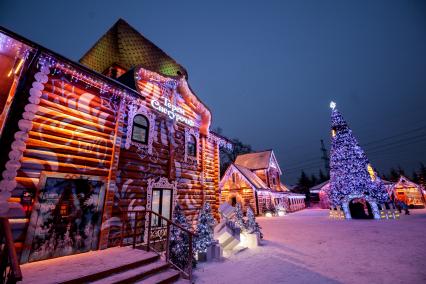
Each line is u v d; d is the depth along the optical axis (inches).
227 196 1000.9
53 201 217.9
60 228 217.9
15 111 203.9
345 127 779.4
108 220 255.0
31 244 196.2
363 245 345.1
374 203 677.9
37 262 194.5
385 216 664.4
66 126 243.1
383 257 277.3
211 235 299.3
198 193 421.7
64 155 234.8
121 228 271.3
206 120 475.8
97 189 256.2
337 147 772.6
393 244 342.6
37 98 218.7
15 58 221.8
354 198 715.4
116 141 283.9
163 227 327.0
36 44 211.8
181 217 274.4
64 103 245.9
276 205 1080.2
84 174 247.1
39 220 205.0
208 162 474.9
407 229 468.1
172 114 396.2
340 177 746.8
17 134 200.4
